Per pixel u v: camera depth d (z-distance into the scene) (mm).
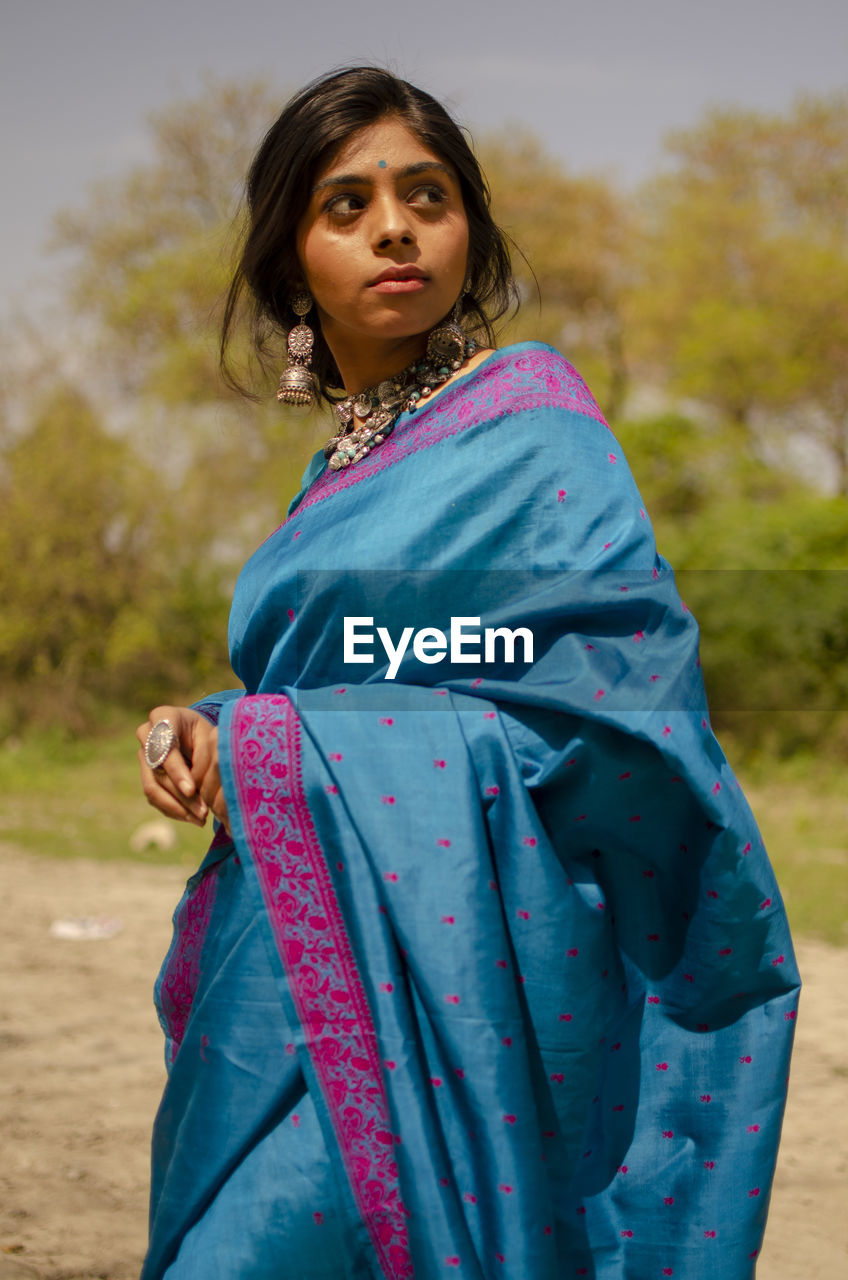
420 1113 1452
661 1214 1565
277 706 1561
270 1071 1557
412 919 1470
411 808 1487
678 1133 1576
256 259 1906
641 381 24594
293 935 1522
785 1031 1560
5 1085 4523
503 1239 1431
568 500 1552
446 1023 1454
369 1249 1482
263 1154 1554
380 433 1766
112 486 20891
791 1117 4277
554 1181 1543
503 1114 1439
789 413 21969
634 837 1519
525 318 21891
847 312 20984
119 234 23703
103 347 22250
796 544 16875
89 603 20703
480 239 2004
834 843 10961
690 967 1551
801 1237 3281
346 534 1634
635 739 1453
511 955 1494
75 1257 3031
